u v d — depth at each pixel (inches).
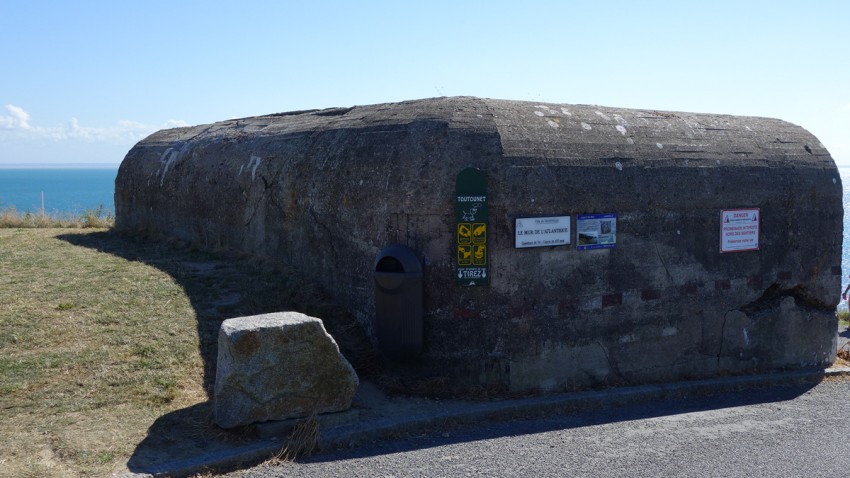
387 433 219.3
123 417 211.3
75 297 304.0
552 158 263.6
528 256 258.2
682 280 292.2
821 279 329.4
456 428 231.1
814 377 315.6
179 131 541.3
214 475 188.1
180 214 462.3
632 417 250.2
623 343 280.4
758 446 221.0
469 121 261.4
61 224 575.5
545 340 263.7
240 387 205.6
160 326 275.4
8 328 265.3
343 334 282.4
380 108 303.1
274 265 351.6
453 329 254.5
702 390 287.0
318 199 310.5
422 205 253.0
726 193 299.1
